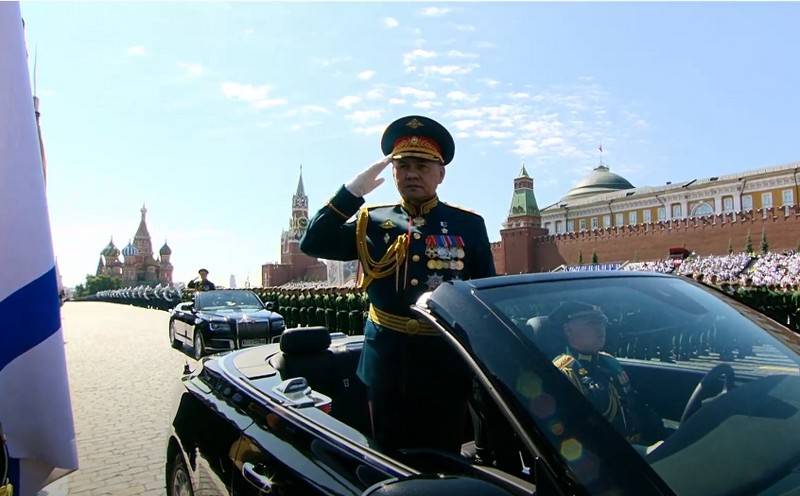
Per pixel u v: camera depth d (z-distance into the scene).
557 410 1.37
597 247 45.59
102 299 75.00
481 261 2.63
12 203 2.86
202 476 2.68
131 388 8.23
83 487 4.38
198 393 3.02
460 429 2.30
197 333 11.59
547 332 1.63
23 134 2.90
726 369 1.76
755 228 36.03
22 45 2.94
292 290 19.86
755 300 10.29
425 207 2.59
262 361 3.22
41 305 2.91
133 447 5.36
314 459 1.99
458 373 2.27
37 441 2.91
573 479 1.25
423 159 2.51
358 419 3.17
